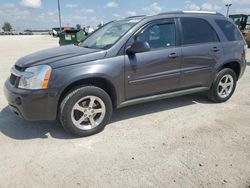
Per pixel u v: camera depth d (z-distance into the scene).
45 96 3.12
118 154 3.01
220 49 4.55
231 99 5.13
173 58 3.98
